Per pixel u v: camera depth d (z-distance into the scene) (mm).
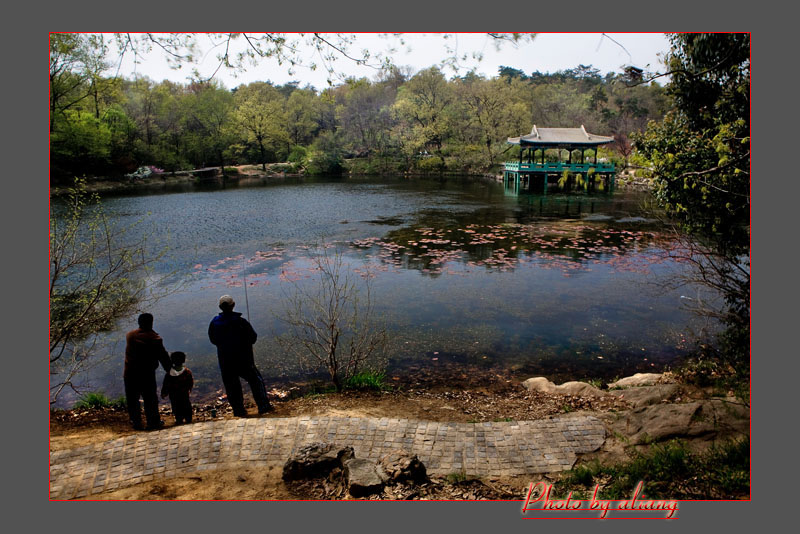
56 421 5707
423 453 4520
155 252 15867
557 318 9797
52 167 38000
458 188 39812
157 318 9930
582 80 89688
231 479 4035
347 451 4273
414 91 56969
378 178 51750
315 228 20844
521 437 4777
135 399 5477
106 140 41625
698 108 6484
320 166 58625
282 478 4035
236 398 5902
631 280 12516
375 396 6539
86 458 4352
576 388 6469
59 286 9875
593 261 14695
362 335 7980
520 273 13406
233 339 5883
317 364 7797
